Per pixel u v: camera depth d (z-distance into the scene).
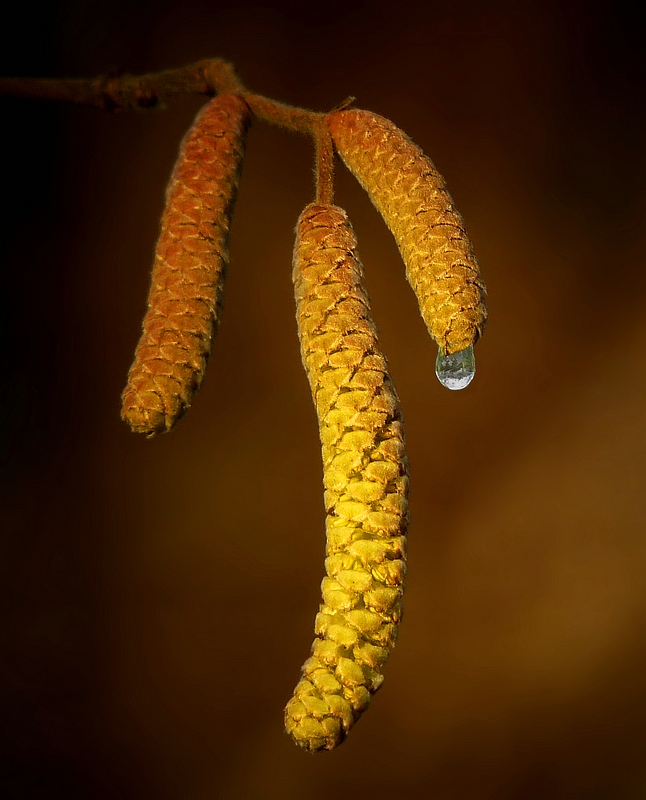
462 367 0.23
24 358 0.51
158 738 0.49
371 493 0.22
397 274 0.53
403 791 0.50
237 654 0.50
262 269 0.53
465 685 0.51
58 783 0.48
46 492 0.50
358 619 0.22
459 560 0.52
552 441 0.53
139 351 0.23
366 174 0.24
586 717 0.51
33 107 0.52
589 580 0.51
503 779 0.50
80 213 0.53
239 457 0.52
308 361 0.23
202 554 0.51
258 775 0.49
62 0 0.53
